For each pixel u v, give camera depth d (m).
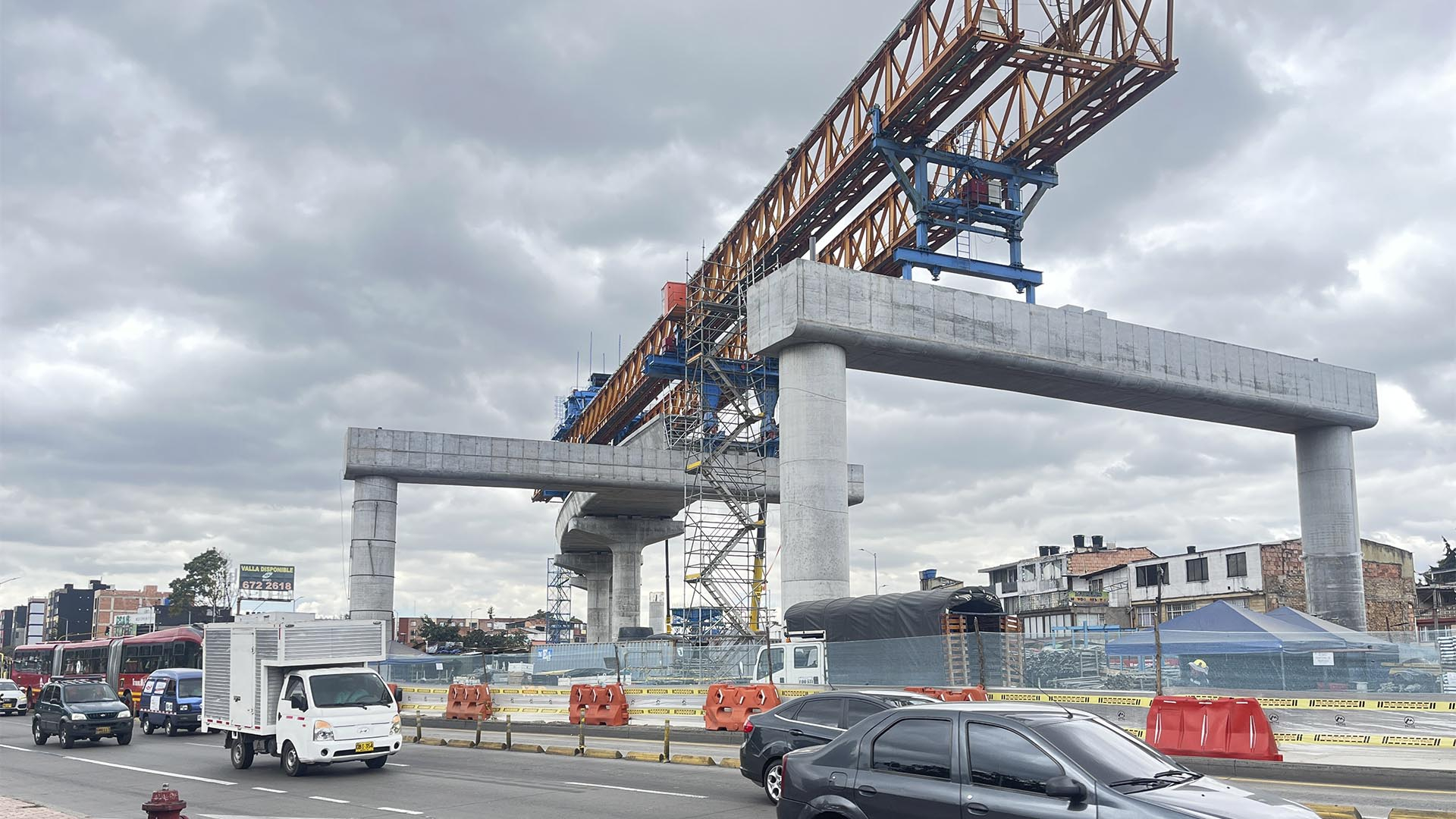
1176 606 70.88
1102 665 28.92
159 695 33.69
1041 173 51.09
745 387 66.38
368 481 59.84
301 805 16.12
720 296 64.12
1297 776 17.31
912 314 44.69
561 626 136.62
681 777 18.81
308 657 21.19
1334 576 55.50
